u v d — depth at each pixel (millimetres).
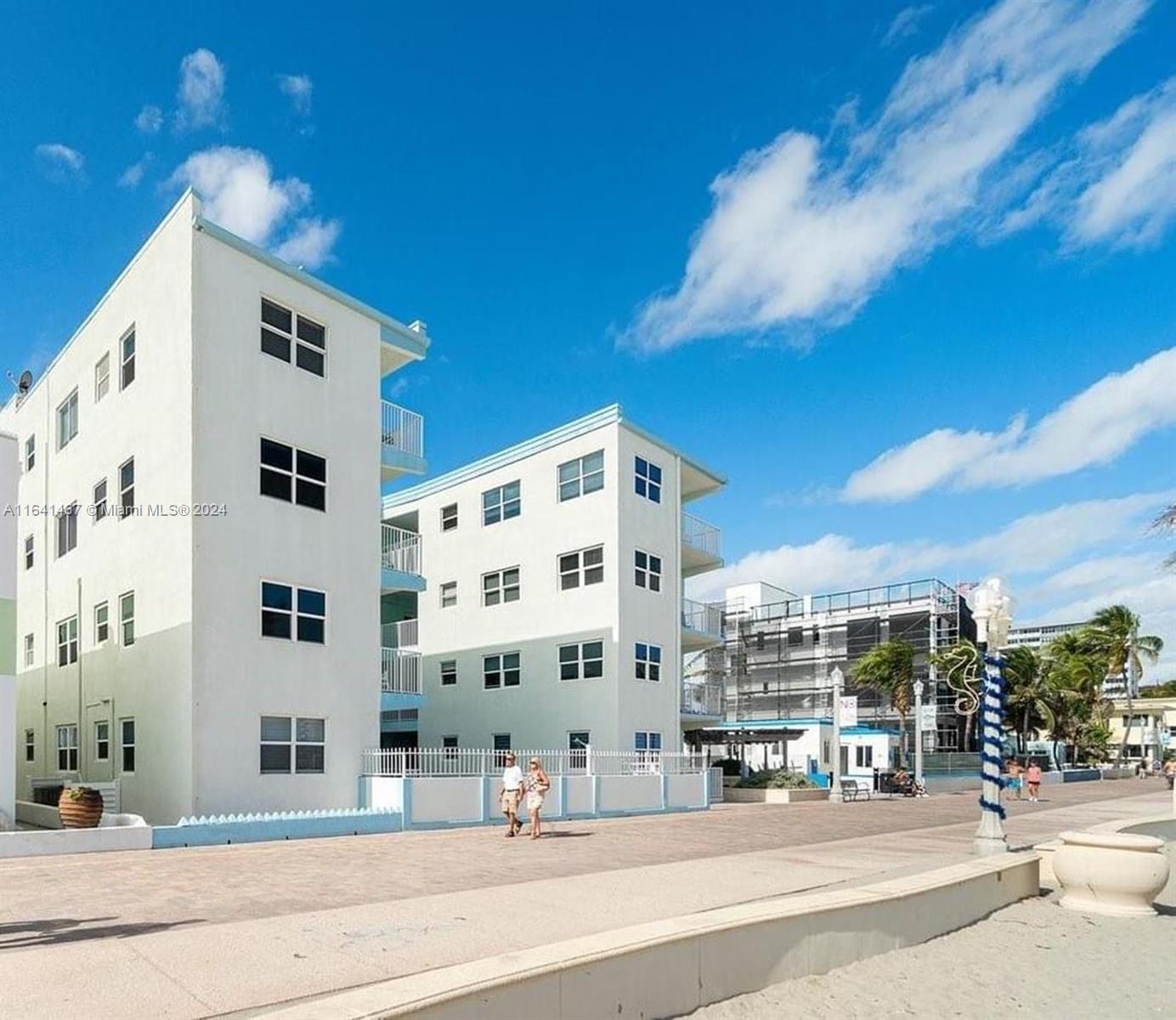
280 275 19312
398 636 30078
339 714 19141
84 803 14711
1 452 14711
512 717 29891
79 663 20969
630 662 27578
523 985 5363
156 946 6957
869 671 50312
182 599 16922
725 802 29656
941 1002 7355
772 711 61781
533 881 11086
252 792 17250
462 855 13852
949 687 49844
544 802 20703
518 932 7734
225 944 7082
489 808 19328
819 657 60594
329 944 7145
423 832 17516
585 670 27891
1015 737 56375
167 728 17062
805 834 18359
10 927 7898
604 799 22234
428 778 18375
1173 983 8117
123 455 19625
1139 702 80062
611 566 27594
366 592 20297
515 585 30672
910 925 9164
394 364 23438
